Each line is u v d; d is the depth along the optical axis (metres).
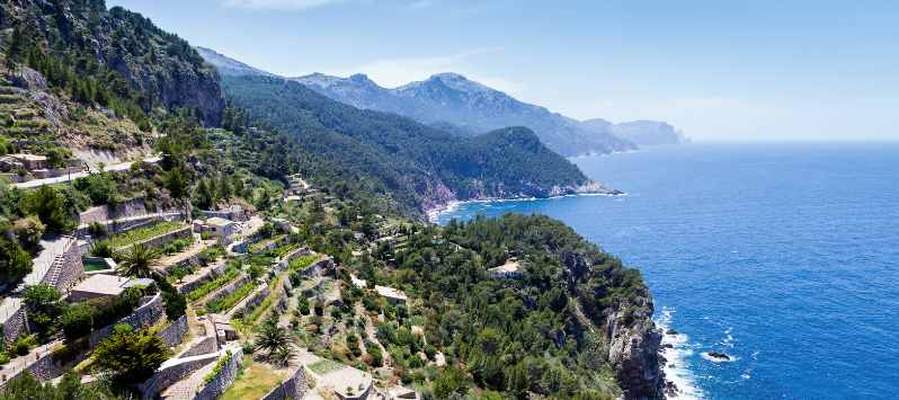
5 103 134.00
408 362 114.94
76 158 126.12
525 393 130.38
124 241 101.06
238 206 169.62
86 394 55.94
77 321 65.06
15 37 171.25
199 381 68.19
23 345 61.59
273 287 113.94
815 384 168.88
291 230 166.75
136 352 62.53
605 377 174.25
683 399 164.25
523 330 171.12
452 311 157.88
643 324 182.62
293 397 76.62
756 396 164.00
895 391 162.75
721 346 196.00
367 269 178.25
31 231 80.19
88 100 165.62
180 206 134.75
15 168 105.88
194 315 86.44
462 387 111.12
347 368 91.88
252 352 83.25
